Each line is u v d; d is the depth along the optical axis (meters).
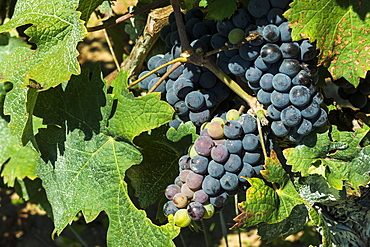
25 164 1.10
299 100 0.79
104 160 0.88
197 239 2.32
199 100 0.84
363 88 0.90
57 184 0.89
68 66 0.82
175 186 0.84
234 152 0.81
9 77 0.83
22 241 2.44
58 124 0.89
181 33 0.84
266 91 0.81
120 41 1.13
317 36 0.79
